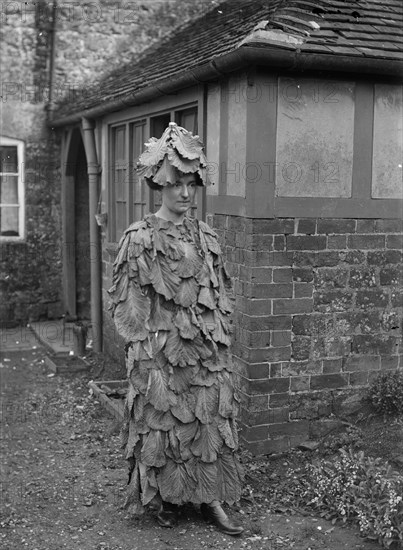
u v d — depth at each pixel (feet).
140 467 15.47
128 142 29.78
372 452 18.71
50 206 41.55
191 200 15.51
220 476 15.52
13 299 41.09
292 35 19.43
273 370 20.13
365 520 15.39
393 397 20.62
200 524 15.98
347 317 20.94
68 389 28.40
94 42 41.01
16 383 29.53
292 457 19.84
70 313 41.32
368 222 20.98
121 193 31.73
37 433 23.02
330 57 19.11
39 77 40.70
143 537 15.43
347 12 22.00
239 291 20.38
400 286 21.57
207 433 15.31
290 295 20.18
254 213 19.62
